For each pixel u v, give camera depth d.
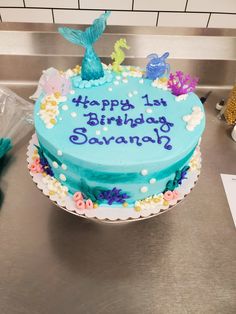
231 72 1.29
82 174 0.70
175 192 0.77
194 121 0.77
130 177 0.69
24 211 0.89
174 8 1.19
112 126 0.76
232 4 1.18
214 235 0.86
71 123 0.76
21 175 0.97
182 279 0.78
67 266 0.79
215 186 0.97
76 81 0.88
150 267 0.79
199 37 1.25
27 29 1.21
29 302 0.72
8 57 1.22
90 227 0.86
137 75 0.93
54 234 0.84
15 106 1.12
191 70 1.28
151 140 0.73
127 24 1.24
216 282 0.77
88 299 0.73
